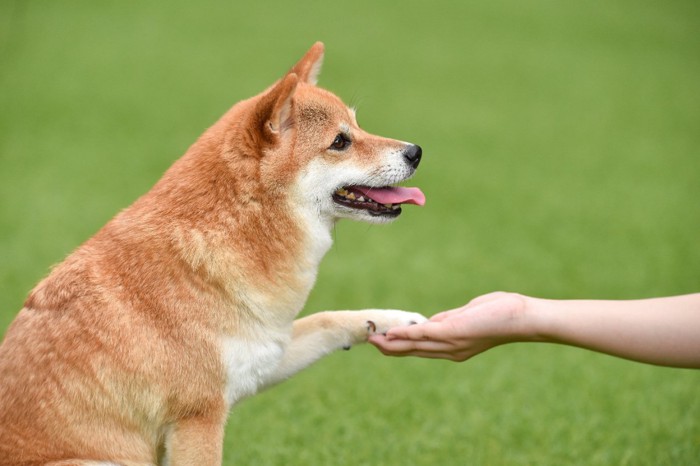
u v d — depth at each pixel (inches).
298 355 267.0
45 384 223.1
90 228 578.6
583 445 327.6
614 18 1676.9
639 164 833.5
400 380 390.3
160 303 230.2
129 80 1043.9
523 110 1029.2
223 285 234.4
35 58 1115.9
